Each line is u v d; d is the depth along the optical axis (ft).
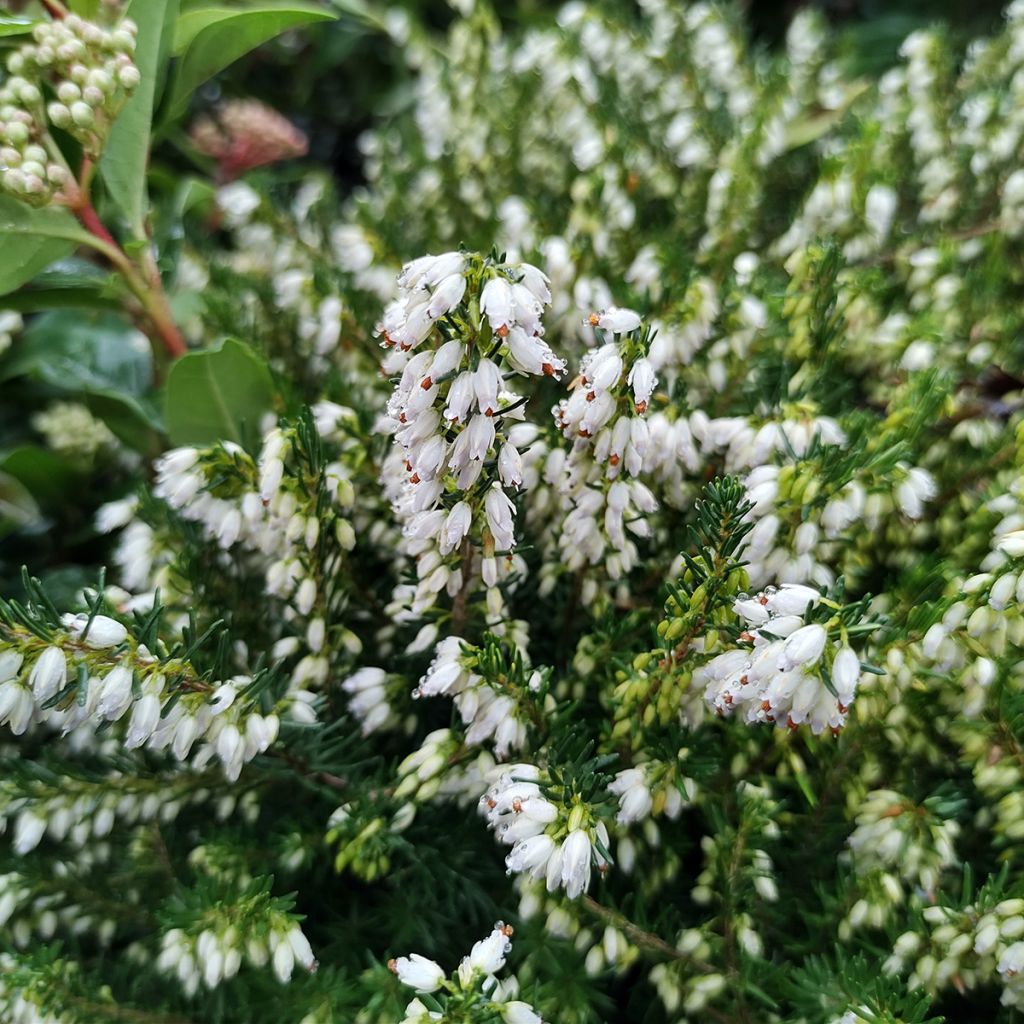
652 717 0.40
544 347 0.33
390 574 0.50
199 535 0.49
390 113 1.02
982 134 0.64
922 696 0.41
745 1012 0.40
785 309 0.49
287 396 0.53
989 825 0.45
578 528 0.41
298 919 0.39
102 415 0.63
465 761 0.41
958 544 0.48
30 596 0.35
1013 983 0.37
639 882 0.44
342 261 0.62
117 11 0.66
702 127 0.68
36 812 0.43
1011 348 0.55
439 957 0.45
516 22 1.10
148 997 0.46
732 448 0.44
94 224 0.55
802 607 0.33
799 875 0.46
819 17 0.82
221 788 0.45
